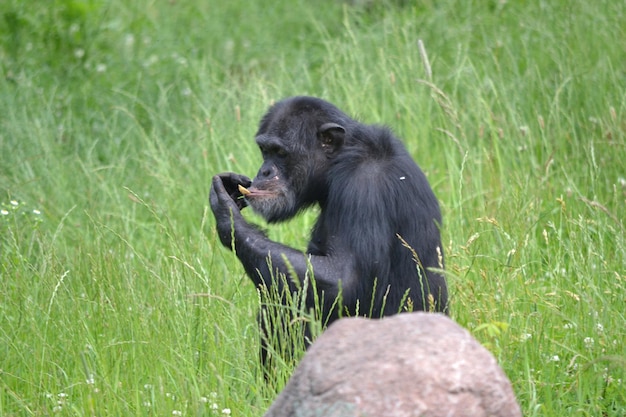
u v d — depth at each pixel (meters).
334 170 10.11
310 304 9.50
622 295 10.76
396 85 17.97
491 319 10.27
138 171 16.84
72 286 11.57
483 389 6.28
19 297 11.21
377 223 9.62
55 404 9.20
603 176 14.57
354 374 6.32
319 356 6.53
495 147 15.30
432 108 17.28
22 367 10.15
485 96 16.78
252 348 10.02
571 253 11.52
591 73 16.91
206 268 12.34
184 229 14.64
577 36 17.89
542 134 15.03
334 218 9.91
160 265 12.22
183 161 16.44
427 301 9.89
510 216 12.94
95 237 13.45
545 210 13.88
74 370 9.90
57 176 16.42
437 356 6.31
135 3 23.48
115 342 10.23
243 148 16.16
